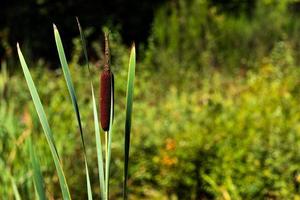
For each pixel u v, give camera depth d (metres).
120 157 4.65
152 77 7.30
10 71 7.25
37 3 9.37
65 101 5.60
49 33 9.47
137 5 9.71
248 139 4.53
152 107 5.71
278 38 8.84
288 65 6.98
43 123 1.23
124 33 9.69
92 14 9.51
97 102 5.62
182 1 9.12
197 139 4.59
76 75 6.36
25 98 5.30
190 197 4.45
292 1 9.96
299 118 5.20
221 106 5.21
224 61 8.34
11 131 3.22
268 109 5.16
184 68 7.65
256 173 4.20
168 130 4.90
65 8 9.48
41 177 1.34
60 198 3.69
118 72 6.85
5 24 9.32
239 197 4.04
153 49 7.83
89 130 4.62
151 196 4.45
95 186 4.16
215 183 4.18
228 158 4.33
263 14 9.50
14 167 2.98
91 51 8.57
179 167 4.48
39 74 6.76
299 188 4.14
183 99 5.70
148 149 4.72
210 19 9.04
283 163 4.21
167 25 8.87
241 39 8.82
